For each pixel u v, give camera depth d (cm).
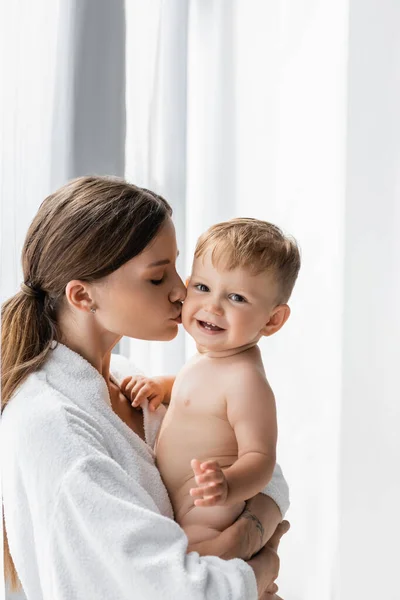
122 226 102
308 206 180
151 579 86
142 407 119
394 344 176
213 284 107
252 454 101
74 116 153
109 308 104
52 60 150
